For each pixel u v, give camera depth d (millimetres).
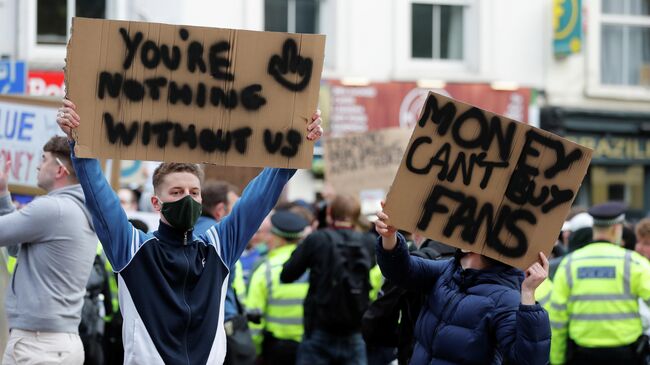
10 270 25344
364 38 62750
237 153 17078
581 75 67312
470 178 18547
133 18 56844
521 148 18469
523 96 65125
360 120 62312
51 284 20781
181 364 16578
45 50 55969
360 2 62719
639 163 69000
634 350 29234
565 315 29766
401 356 21891
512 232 18484
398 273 19344
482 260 19047
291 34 17141
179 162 16906
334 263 30094
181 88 16906
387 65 63156
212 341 16969
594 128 67500
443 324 18859
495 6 65312
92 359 25297
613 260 29406
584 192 68625
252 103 17109
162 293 16656
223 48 17016
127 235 16750
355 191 44469
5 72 35844
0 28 55188
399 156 44031
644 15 69688
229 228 17516
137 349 16516
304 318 30688
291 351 31828
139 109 16766
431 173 18562
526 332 17516
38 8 55844
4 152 27297
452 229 18547
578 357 29594
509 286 18812
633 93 68375
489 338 18484
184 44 16906
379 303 22281
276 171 17734
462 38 65250
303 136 17234
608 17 68688
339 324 30188
